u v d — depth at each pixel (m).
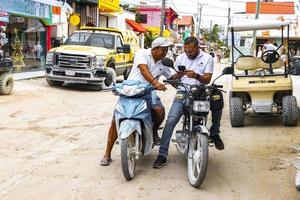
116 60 16.16
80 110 10.99
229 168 6.45
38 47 20.98
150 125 5.89
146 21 56.62
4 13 16.98
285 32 12.00
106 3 30.27
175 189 5.50
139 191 5.39
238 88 9.45
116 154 6.89
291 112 9.33
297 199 5.25
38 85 15.76
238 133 8.92
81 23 28.94
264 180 5.93
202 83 5.98
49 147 7.29
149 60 6.11
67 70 14.88
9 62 12.74
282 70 9.90
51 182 5.59
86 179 5.74
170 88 17.06
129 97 5.77
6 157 6.59
